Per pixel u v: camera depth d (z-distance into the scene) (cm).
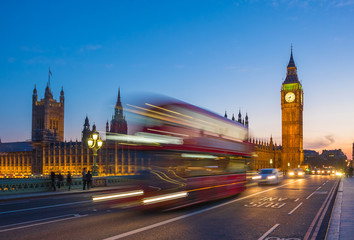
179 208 1712
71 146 16025
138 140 1508
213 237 1126
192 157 1638
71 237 1106
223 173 2023
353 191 2855
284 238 1130
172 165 1521
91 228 1257
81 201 2275
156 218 1486
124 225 1318
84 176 3256
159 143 1498
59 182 3161
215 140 1914
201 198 1703
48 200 2389
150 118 1518
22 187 2842
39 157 17612
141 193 1477
